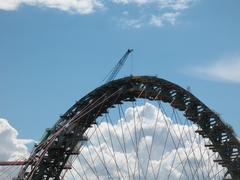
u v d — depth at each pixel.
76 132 182.88
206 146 185.12
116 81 182.50
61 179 182.75
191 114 183.88
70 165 183.75
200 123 184.12
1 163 177.75
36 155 179.50
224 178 183.50
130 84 183.25
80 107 184.62
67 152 182.88
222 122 182.75
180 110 184.75
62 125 183.12
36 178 179.88
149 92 182.12
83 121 185.00
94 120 186.38
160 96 183.00
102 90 184.00
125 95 184.50
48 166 181.62
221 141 183.50
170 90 183.75
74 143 182.25
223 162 183.00
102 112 187.38
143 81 182.12
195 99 183.25
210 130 183.75
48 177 181.62
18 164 178.38
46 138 182.50
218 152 183.38
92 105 183.00
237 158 181.88
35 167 176.50
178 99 183.00
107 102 185.12
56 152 182.12
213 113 183.00
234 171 181.50
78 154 183.50
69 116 184.50
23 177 176.00
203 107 183.38
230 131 182.50
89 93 184.38
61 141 181.50
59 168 182.88
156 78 181.88
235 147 182.25
